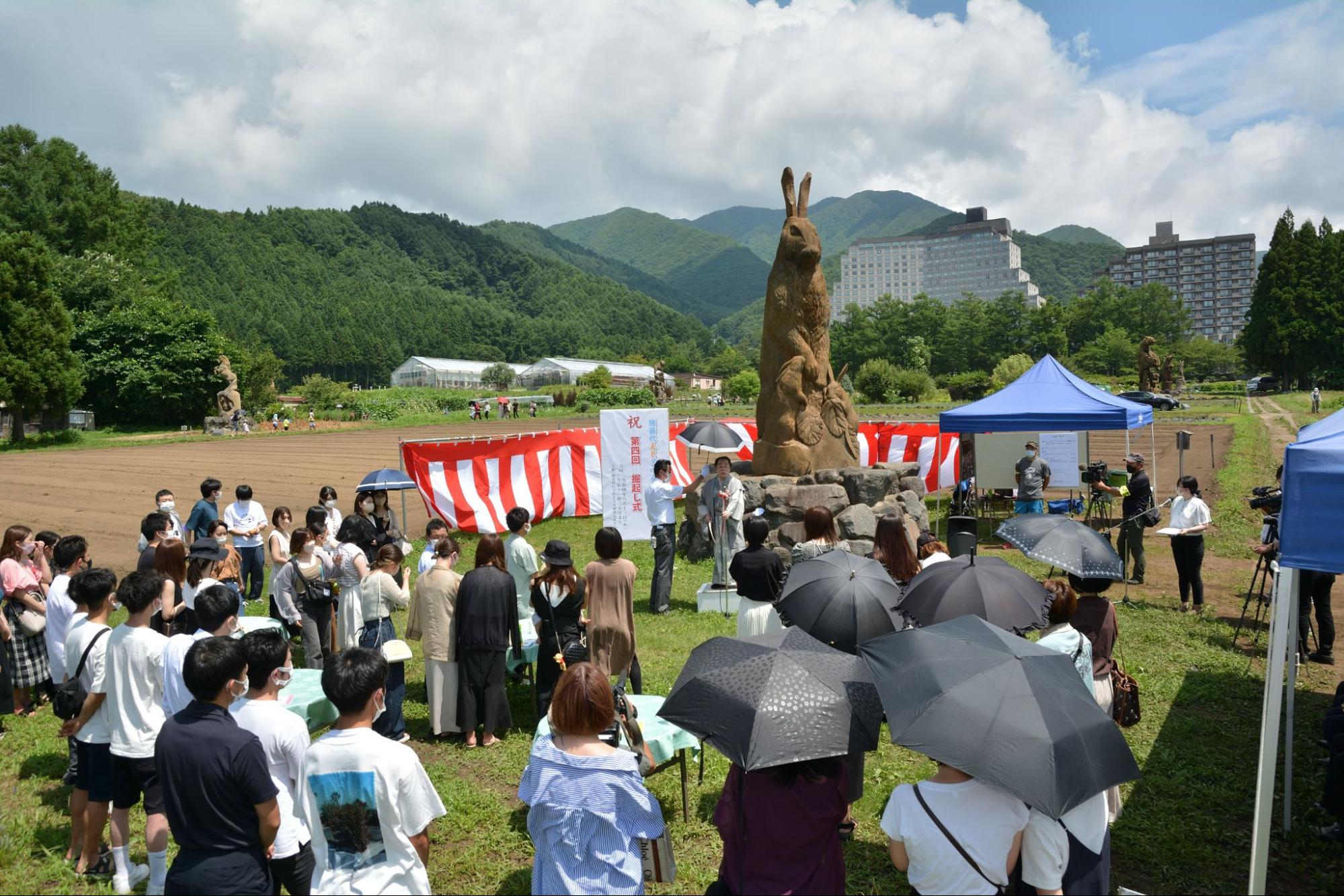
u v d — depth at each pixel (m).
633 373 135.25
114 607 5.26
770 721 3.58
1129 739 7.14
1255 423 37.91
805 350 14.23
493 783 6.50
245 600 12.18
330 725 6.68
